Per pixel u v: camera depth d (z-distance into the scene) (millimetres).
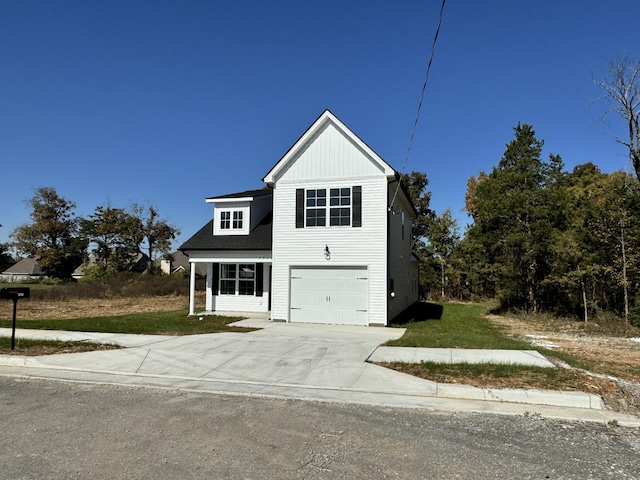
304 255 16344
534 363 8398
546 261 20406
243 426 5297
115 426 5262
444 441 4809
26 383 7625
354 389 7184
